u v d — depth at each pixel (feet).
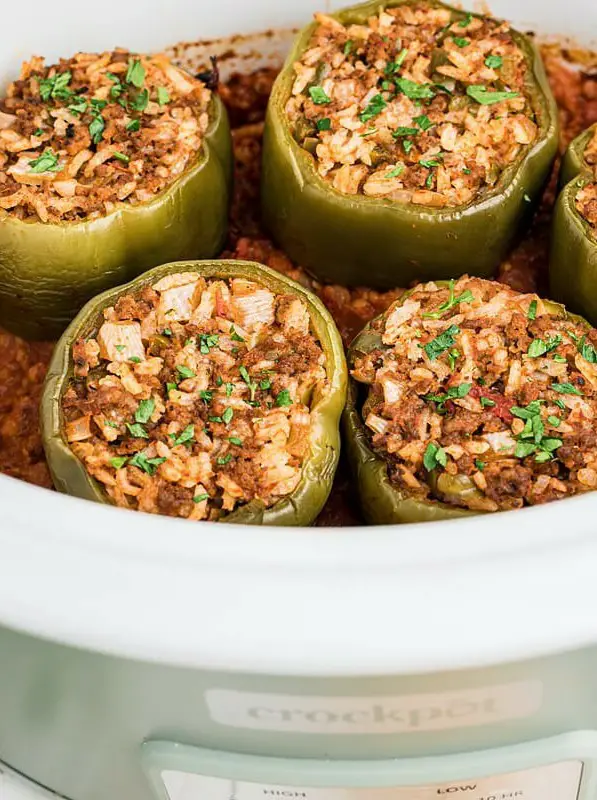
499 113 1.89
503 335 1.75
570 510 1.40
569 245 1.84
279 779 1.54
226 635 1.37
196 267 1.80
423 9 1.98
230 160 1.97
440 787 1.55
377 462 1.71
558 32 2.03
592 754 1.53
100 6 1.98
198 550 1.40
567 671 1.45
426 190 1.84
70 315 1.90
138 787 1.63
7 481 1.44
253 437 1.68
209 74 2.05
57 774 1.68
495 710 1.47
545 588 1.37
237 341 1.74
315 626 1.37
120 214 1.83
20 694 1.56
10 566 1.40
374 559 1.39
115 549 1.40
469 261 1.89
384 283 1.94
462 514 1.66
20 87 1.93
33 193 1.82
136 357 1.72
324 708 1.46
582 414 1.69
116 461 1.67
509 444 1.67
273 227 1.96
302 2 2.02
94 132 1.87
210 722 1.50
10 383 1.94
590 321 1.86
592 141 1.89
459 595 1.37
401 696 1.44
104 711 1.52
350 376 1.77
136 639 1.37
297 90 1.91
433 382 1.72
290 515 1.67
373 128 1.87
